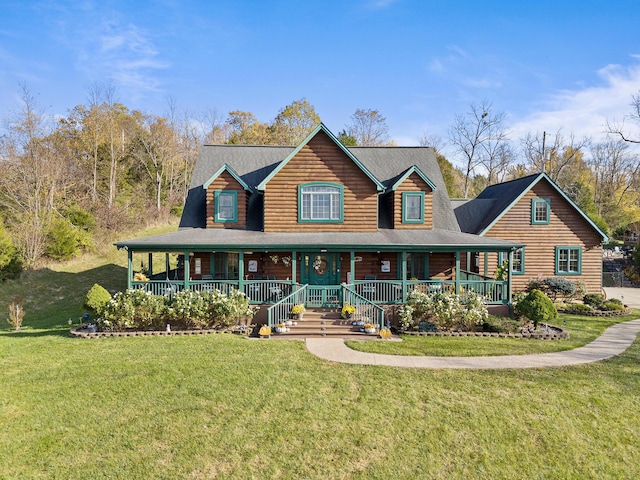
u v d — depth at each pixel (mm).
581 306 20141
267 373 10789
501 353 12828
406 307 16109
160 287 17297
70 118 48656
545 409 8969
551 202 24172
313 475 6879
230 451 7422
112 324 15422
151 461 7129
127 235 36781
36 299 24000
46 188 33969
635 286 33344
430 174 22938
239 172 22156
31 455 7266
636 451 7719
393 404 9102
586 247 24266
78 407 8922
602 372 11141
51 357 12227
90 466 6992
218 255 20406
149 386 9938
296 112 54625
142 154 51812
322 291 17422
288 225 19719
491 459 7395
